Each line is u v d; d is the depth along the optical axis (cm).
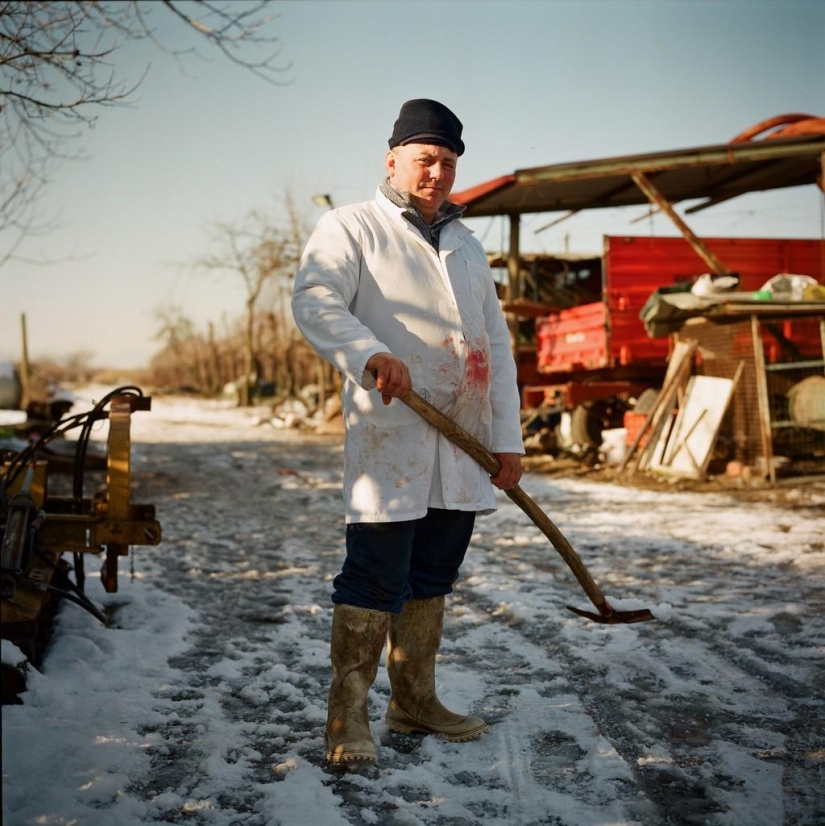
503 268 1716
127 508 390
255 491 1031
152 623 433
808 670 359
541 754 282
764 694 337
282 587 532
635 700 332
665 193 1395
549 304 1684
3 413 2134
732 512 804
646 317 1127
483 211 1457
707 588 511
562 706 324
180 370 6272
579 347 1374
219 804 246
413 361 275
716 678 353
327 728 274
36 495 407
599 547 651
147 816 237
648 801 245
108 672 357
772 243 1322
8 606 337
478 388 283
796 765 272
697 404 1066
